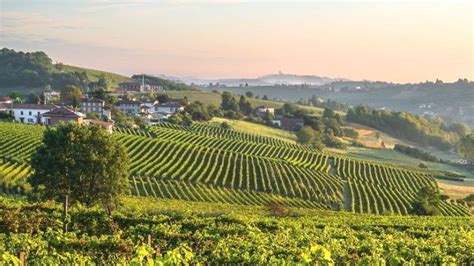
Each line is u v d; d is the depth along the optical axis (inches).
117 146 2085.4
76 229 1299.2
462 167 6707.7
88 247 987.9
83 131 2053.4
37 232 1207.6
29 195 2444.6
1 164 3159.5
